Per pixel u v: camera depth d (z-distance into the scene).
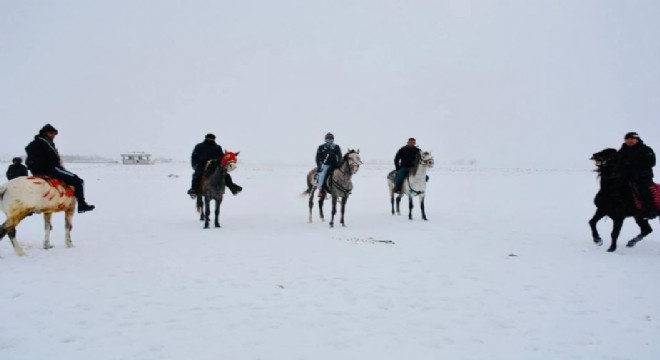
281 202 18.70
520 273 7.02
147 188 26.34
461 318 5.01
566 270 7.23
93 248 8.77
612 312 5.23
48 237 8.68
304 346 4.20
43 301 5.39
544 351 4.16
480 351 4.14
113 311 5.08
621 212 8.53
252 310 5.19
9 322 4.69
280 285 6.22
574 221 13.09
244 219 13.50
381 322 4.86
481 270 7.20
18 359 3.83
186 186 28.28
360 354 4.04
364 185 29.50
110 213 14.76
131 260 7.70
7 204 7.62
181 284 6.22
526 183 31.53
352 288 6.11
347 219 13.60
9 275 6.54
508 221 13.11
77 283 6.19
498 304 5.50
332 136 12.89
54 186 8.09
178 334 4.44
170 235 10.43
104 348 4.08
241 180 34.97
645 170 8.38
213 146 12.53
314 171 13.04
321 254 8.34
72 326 4.61
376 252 8.57
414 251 8.69
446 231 11.21
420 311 5.23
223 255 8.19
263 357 3.94
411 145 13.79
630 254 8.52
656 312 5.24
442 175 44.34
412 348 4.19
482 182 32.81
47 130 8.51
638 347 4.26
